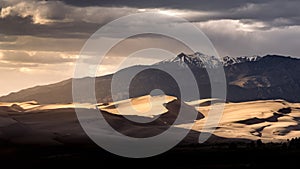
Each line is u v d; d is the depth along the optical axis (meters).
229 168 184.25
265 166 187.75
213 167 188.00
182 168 186.88
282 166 187.38
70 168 193.50
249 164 194.88
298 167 185.12
